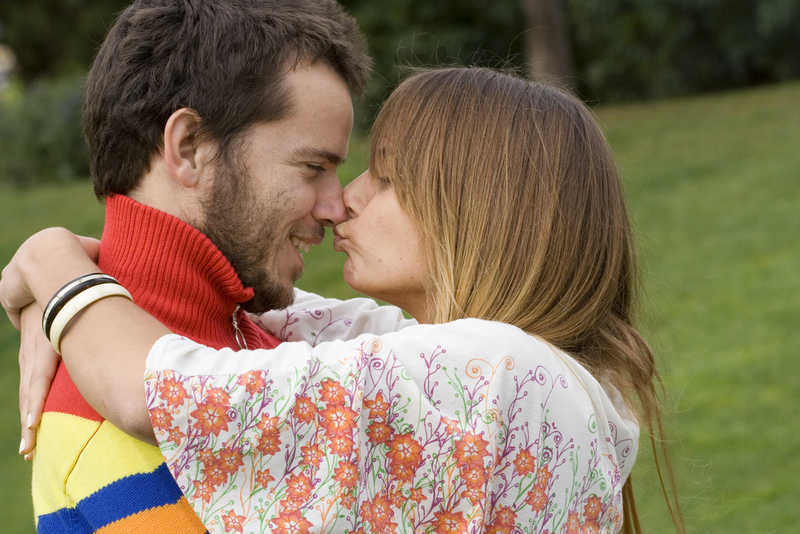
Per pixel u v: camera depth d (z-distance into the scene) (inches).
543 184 60.5
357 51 65.3
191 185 59.2
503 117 61.7
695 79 606.5
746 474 152.8
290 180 60.9
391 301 67.9
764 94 514.9
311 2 63.1
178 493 51.6
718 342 208.8
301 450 48.7
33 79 754.8
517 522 53.6
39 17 696.4
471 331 54.2
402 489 51.6
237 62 58.5
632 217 71.4
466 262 60.2
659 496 149.7
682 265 265.4
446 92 63.2
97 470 52.5
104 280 53.5
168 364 48.0
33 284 55.5
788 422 167.8
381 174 64.8
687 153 395.2
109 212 61.1
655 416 66.4
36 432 58.3
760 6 564.7
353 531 48.3
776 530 136.0
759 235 279.7
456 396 52.4
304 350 50.9
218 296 60.7
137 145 59.7
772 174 341.4
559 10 480.4
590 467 56.9
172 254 58.1
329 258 289.1
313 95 60.9
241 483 47.9
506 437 53.2
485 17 606.9
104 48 61.5
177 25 58.8
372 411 50.8
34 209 375.9
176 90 58.5
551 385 55.3
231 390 47.9
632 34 600.4
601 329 64.2
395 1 592.7
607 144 65.5
